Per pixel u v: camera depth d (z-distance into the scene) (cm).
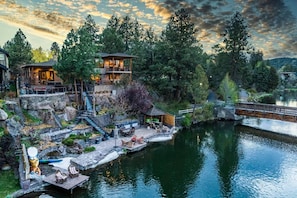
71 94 3362
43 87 3256
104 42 5428
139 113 3553
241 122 4147
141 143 2728
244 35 5744
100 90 3597
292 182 1953
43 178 1711
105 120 3108
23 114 2636
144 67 4675
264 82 7769
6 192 1521
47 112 2697
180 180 1983
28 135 2281
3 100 2488
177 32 4534
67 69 3122
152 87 4572
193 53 4503
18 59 4775
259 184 1928
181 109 4281
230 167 2248
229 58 5847
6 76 3584
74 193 1664
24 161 1756
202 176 2067
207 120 4225
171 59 4497
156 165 2273
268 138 3183
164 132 3212
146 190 1794
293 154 2573
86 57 3142
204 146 2858
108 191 1745
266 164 2320
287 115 3475
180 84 4431
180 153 2609
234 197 1727
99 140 2655
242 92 6034
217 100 5075
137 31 6316
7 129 2033
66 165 1994
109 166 2172
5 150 1822
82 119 2955
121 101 3375
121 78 4153
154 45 5009
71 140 2369
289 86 10594
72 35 3141
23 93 2848
